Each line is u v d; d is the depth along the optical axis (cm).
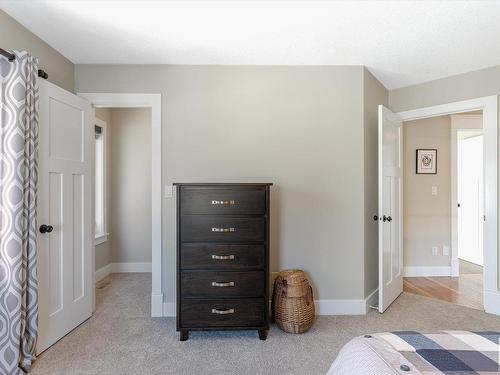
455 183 407
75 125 253
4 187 182
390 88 339
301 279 248
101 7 192
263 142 280
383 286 282
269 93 280
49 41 236
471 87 293
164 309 274
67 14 200
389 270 300
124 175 421
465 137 510
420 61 272
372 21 208
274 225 280
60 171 233
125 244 420
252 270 228
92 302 276
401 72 297
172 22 209
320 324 256
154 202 275
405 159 406
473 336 104
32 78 197
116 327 251
